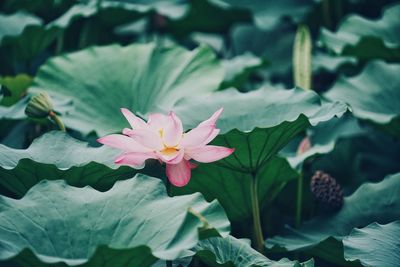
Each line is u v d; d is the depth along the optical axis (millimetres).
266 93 1783
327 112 1653
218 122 1730
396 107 2074
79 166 1584
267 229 2057
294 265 1507
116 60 2072
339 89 2109
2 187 1915
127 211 1474
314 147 1963
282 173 1799
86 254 1427
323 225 1806
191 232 1352
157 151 1505
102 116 1971
